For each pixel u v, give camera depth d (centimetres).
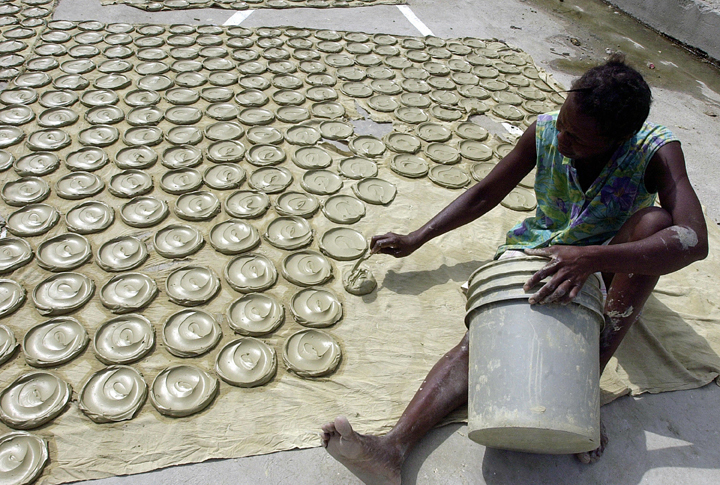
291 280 225
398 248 214
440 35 471
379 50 418
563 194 184
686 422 187
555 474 169
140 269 224
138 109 316
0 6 420
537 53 469
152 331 199
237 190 269
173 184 267
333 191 275
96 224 240
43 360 186
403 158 305
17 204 248
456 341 209
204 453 166
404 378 194
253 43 402
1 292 208
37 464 158
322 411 181
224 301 215
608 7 602
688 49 522
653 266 149
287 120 323
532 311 154
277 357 196
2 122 296
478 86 388
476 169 304
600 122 141
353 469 153
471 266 243
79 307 206
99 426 171
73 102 317
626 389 192
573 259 149
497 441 161
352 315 216
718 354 209
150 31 404
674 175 156
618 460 174
